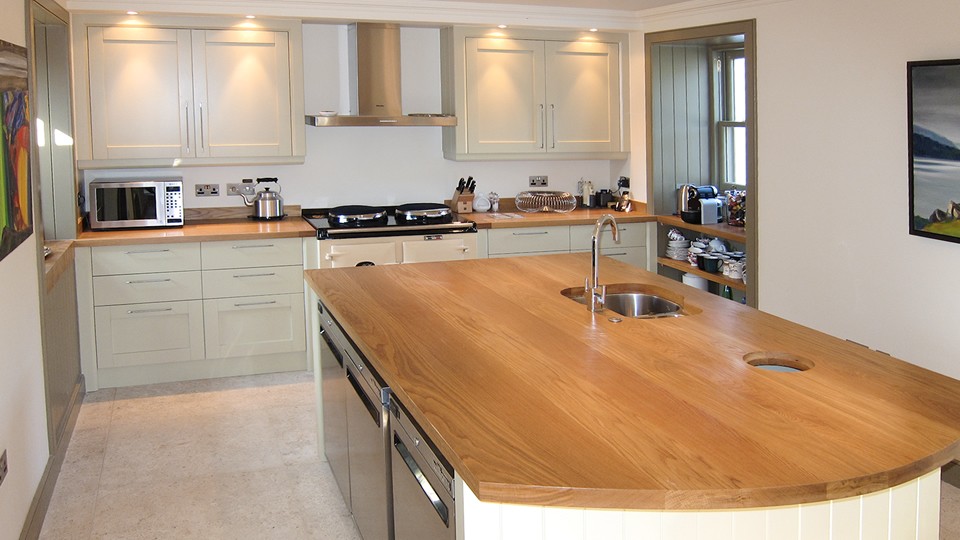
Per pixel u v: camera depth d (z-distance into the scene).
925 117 4.16
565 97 6.37
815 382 2.44
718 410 2.23
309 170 6.25
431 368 2.62
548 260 4.48
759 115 5.41
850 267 4.88
